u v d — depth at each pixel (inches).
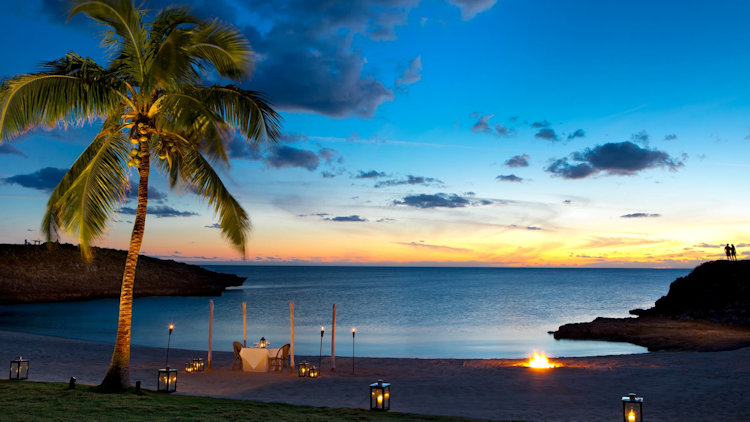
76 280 3257.9
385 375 623.2
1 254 3193.9
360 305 2586.1
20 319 1820.9
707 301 1622.8
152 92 417.1
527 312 2197.3
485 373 629.6
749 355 719.1
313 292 3836.1
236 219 466.0
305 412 358.0
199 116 457.4
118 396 384.5
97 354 770.2
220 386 510.9
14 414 302.5
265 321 1817.2
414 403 436.8
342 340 1290.6
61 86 390.6
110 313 2110.0
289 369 624.7
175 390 445.4
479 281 6569.9
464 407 419.8
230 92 448.5
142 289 3282.5
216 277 4439.0
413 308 2401.6
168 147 439.2
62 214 409.7
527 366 708.0
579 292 3865.7
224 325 1659.7
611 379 558.6
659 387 504.7
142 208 439.8
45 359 683.4
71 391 395.2
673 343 1069.8
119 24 392.5
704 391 478.9
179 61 364.5
